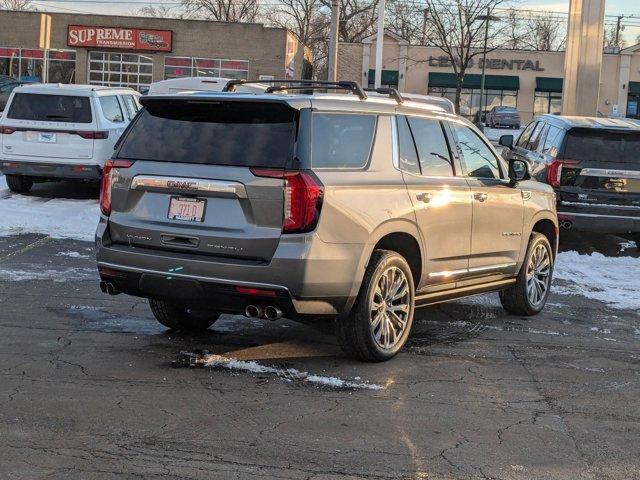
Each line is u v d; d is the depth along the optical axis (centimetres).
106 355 601
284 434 462
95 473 401
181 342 645
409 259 639
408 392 545
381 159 602
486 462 434
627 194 1146
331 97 579
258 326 705
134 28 4631
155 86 1544
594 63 2144
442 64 6544
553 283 990
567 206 1150
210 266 545
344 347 599
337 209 550
